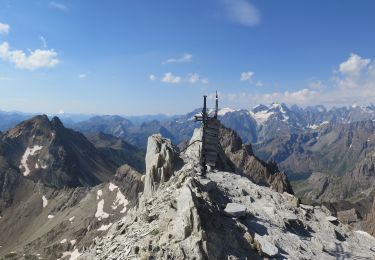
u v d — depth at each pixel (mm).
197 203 28641
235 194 40969
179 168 47375
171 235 27078
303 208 45062
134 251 26656
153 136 52906
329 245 37750
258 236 31953
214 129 42219
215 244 26953
